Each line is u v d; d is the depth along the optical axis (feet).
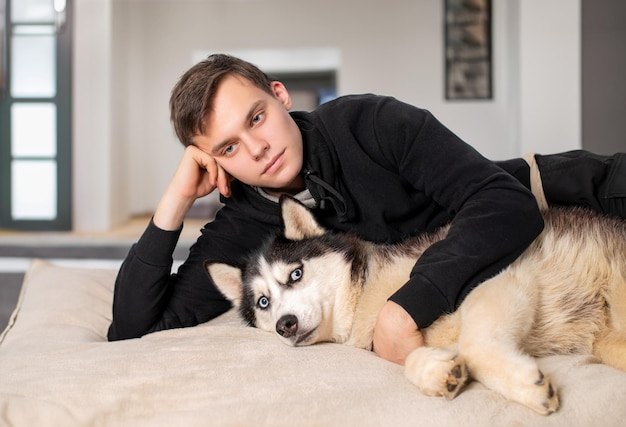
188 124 4.65
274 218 5.42
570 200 5.14
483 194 4.20
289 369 3.96
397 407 3.47
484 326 3.70
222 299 5.70
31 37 18.58
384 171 4.91
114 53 19.90
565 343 4.30
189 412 3.58
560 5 17.06
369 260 4.78
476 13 22.41
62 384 3.85
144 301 5.24
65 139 18.66
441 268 3.92
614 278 4.24
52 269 7.19
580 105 17.03
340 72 23.35
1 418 3.58
